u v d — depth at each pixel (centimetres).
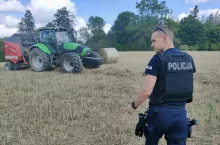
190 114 603
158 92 270
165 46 284
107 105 688
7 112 630
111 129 517
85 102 714
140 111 631
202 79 1083
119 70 1310
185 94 275
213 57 2667
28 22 8819
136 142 460
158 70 268
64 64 1270
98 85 950
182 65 275
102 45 6900
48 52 1308
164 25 286
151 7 7075
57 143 458
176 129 275
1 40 3434
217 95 807
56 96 787
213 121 560
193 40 7606
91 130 517
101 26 8069
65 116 589
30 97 771
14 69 1493
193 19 7862
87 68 1380
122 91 864
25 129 519
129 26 6938
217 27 7731
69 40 1357
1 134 489
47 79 1079
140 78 1123
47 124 546
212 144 455
